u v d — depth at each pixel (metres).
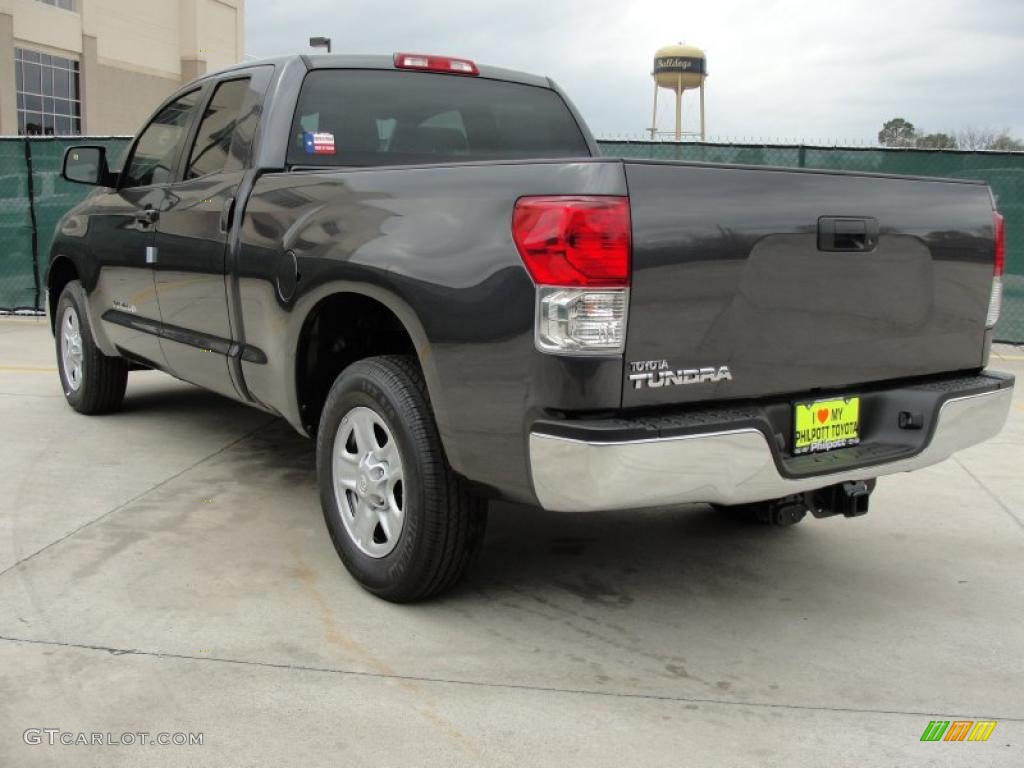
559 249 2.67
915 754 2.60
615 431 2.64
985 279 3.55
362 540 3.49
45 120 28.88
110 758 2.48
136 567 3.69
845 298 3.14
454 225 2.99
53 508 4.33
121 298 5.27
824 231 3.05
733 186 2.88
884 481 5.14
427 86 4.53
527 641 3.20
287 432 5.74
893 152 8.91
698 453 2.76
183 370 4.78
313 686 2.86
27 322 10.52
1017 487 5.04
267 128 4.10
